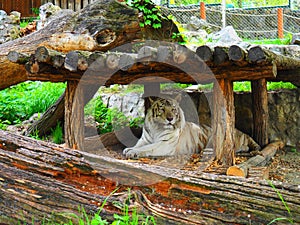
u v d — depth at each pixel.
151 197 2.68
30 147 3.01
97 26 5.31
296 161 5.45
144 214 2.51
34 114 7.13
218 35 10.64
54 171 2.84
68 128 4.41
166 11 15.88
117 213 2.51
